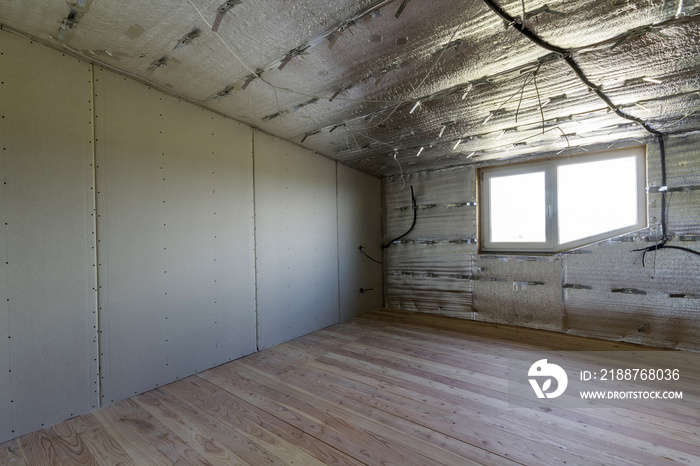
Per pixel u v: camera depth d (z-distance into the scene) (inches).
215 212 98.8
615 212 120.6
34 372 65.6
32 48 66.0
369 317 154.3
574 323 124.6
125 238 79.2
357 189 160.4
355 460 56.7
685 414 68.7
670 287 107.7
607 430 63.8
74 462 57.1
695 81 75.3
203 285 95.2
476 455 57.3
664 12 53.4
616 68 70.5
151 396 79.7
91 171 73.9
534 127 105.3
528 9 53.8
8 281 62.7
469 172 149.5
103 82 76.1
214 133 99.0
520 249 140.9
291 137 119.2
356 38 64.1
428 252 160.9
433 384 84.4
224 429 66.1
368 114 98.4
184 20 60.7
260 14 58.4
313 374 91.4
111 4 56.4
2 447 60.6
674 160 108.1
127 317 79.3
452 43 64.2
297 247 126.7
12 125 63.4
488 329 132.6
